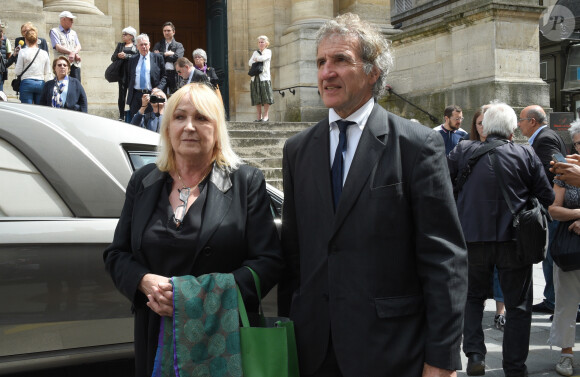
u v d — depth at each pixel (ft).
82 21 41.04
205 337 7.23
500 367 15.58
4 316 8.92
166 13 64.95
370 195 7.36
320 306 7.57
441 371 7.09
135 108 33.01
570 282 14.99
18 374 9.06
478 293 14.66
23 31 31.53
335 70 7.53
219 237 7.72
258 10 55.16
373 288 7.27
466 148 15.02
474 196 14.49
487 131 15.03
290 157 8.17
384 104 46.91
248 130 40.24
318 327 7.57
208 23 58.70
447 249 7.29
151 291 7.36
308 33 51.19
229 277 7.47
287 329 7.57
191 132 7.86
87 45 41.01
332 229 7.48
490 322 19.70
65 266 9.32
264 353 7.26
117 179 10.02
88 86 40.93
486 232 14.23
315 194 7.72
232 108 55.57
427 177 7.36
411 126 7.63
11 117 9.80
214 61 57.52
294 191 8.06
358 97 7.63
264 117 44.88
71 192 9.69
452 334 7.10
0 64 32.27
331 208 7.59
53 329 9.25
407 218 7.40
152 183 8.08
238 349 7.22
